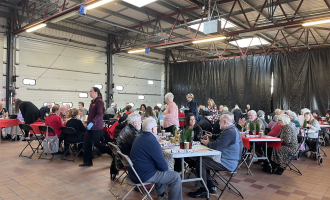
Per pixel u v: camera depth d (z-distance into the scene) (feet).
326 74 37.45
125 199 10.38
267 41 43.96
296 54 39.83
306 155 19.54
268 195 11.10
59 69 36.78
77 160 17.07
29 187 11.69
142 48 37.45
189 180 10.08
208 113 19.63
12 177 13.12
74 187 11.75
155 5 30.32
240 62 45.09
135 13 33.78
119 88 45.21
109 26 40.55
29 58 33.60
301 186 12.38
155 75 52.37
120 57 45.34
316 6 28.19
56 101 36.35
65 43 37.45
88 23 39.19
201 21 29.53
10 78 32.01
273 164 14.57
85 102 40.14
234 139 10.42
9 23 31.96
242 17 33.01
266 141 14.05
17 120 23.09
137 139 8.69
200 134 13.57
